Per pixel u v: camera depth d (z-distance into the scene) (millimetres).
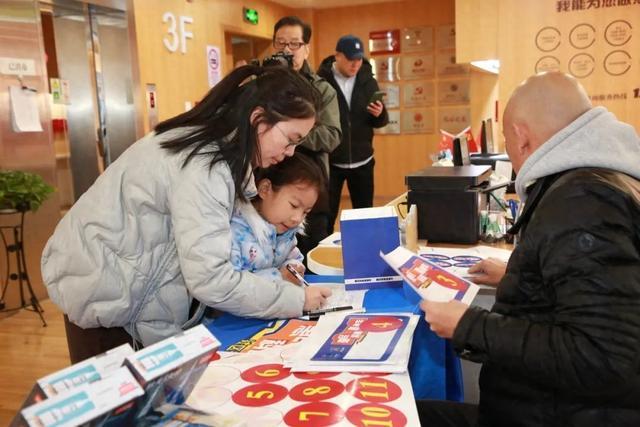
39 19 3969
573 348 912
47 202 4137
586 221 927
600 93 3520
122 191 1350
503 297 1084
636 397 977
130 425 748
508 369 1047
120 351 800
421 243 2234
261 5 6781
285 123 1287
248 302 1293
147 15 4793
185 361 783
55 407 663
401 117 7691
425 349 1307
